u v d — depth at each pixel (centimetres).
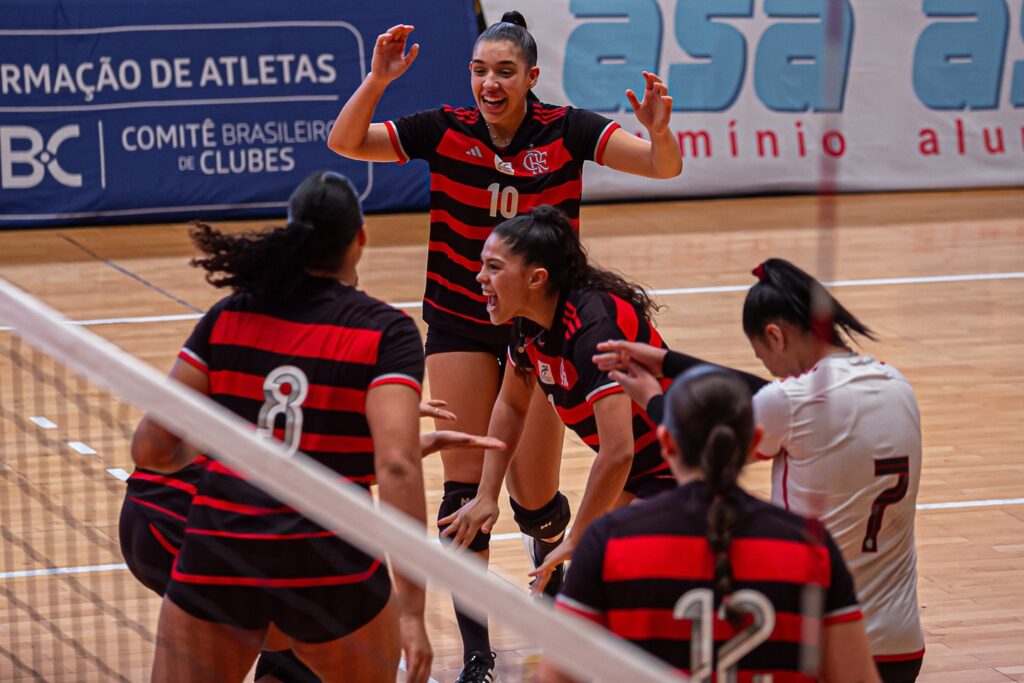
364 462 777
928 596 1245
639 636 604
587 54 3105
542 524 1151
